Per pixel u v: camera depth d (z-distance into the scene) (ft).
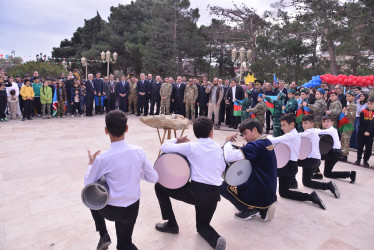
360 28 48.78
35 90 36.52
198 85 36.83
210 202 8.93
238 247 9.43
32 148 20.85
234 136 10.89
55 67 63.10
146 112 40.45
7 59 76.89
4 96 32.53
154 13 102.78
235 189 10.86
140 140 24.58
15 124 30.86
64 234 9.82
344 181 16.57
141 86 39.52
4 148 20.63
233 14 78.89
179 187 9.14
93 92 38.99
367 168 19.42
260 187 10.50
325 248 9.59
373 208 12.89
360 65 59.52
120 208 7.34
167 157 8.90
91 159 7.57
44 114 35.91
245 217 11.12
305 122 13.73
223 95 33.83
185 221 11.14
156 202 12.73
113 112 7.29
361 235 10.52
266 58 71.72
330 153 15.89
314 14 54.08
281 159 12.48
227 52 106.83
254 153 10.00
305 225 11.13
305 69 67.67
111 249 9.02
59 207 11.82
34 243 9.23
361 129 19.63
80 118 37.11
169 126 16.58
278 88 32.22
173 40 99.76
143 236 9.87
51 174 15.67
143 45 104.27
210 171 8.87
